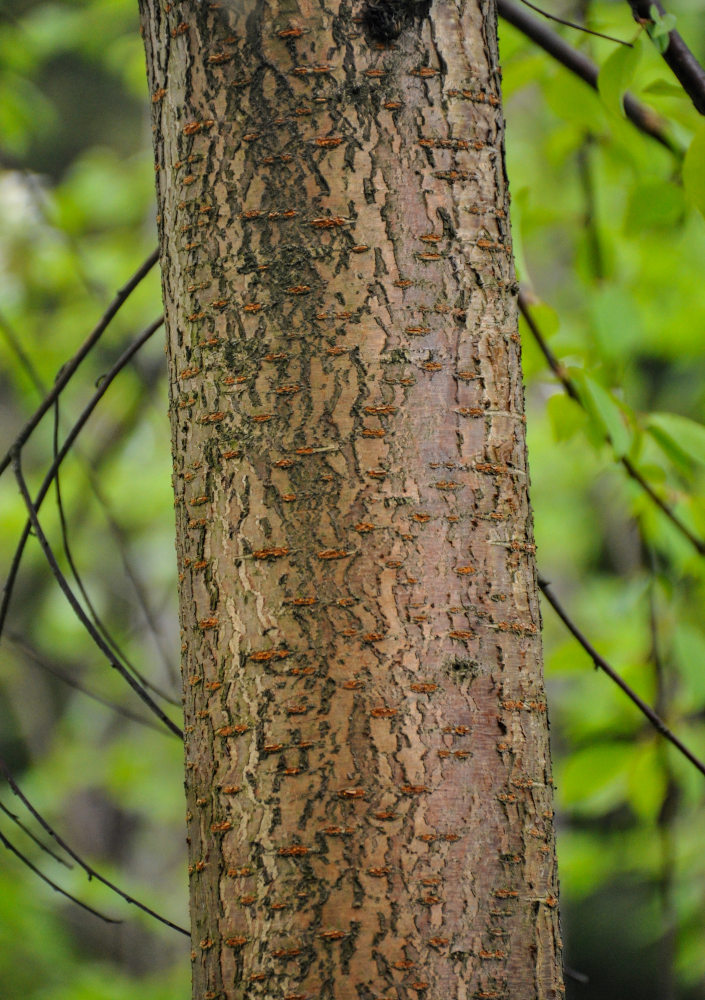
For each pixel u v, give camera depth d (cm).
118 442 418
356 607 140
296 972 138
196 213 144
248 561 141
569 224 238
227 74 144
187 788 143
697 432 185
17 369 349
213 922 140
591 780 230
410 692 140
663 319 346
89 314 450
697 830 298
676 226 198
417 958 138
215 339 143
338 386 141
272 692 140
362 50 143
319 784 139
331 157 142
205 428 143
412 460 141
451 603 141
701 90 164
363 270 142
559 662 223
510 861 140
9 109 385
